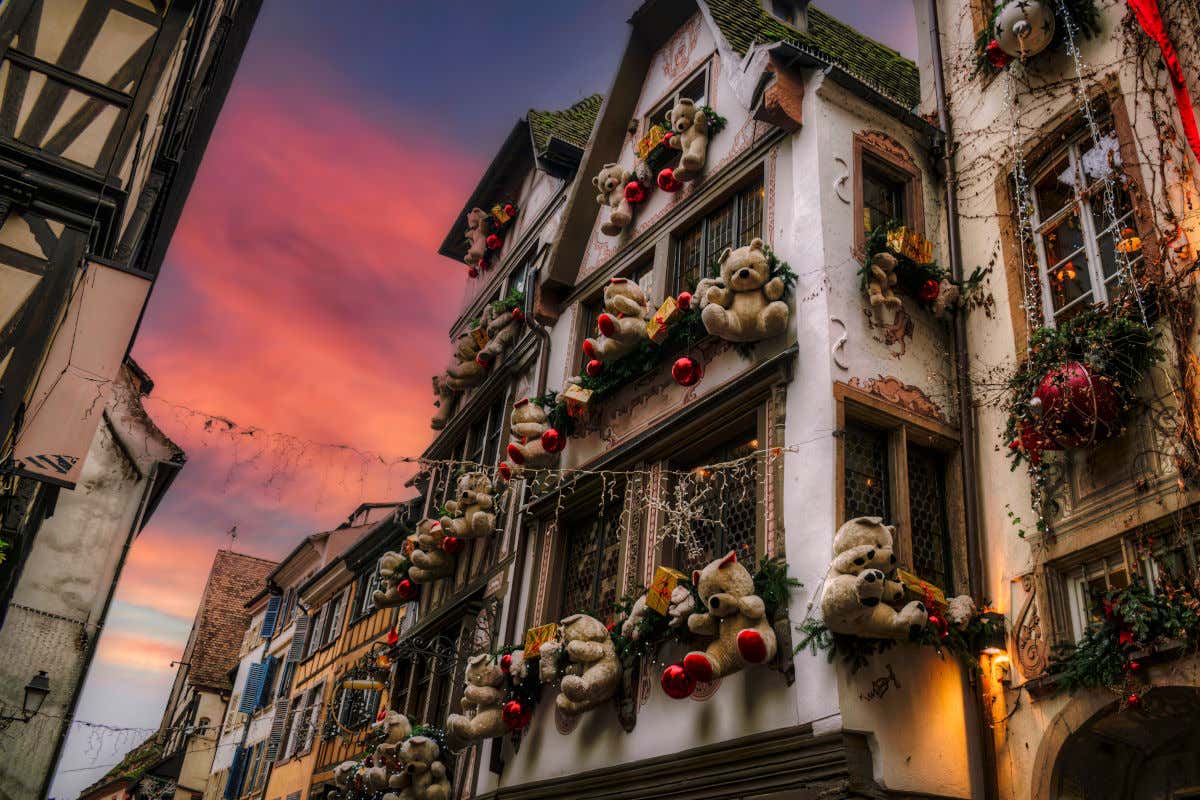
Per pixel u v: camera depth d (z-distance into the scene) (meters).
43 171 8.23
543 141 15.72
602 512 9.99
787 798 6.66
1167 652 5.90
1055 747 6.47
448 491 15.57
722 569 7.18
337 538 25.98
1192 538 6.11
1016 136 8.61
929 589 6.98
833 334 7.90
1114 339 6.66
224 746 29.19
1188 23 7.24
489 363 15.17
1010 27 8.44
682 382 8.81
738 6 11.73
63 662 14.39
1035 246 8.23
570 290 12.98
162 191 14.41
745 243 9.83
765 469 7.98
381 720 13.65
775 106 9.10
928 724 6.75
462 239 19.80
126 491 15.77
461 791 11.13
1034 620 6.98
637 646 8.36
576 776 8.91
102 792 35.41
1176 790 6.43
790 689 6.88
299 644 25.67
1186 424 6.25
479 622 11.98
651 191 11.91
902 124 9.50
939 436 8.10
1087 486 6.93
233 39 14.72
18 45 8.52
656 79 13.03
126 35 8.97
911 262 8.45
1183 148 6.98
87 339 7.89
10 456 7.31
